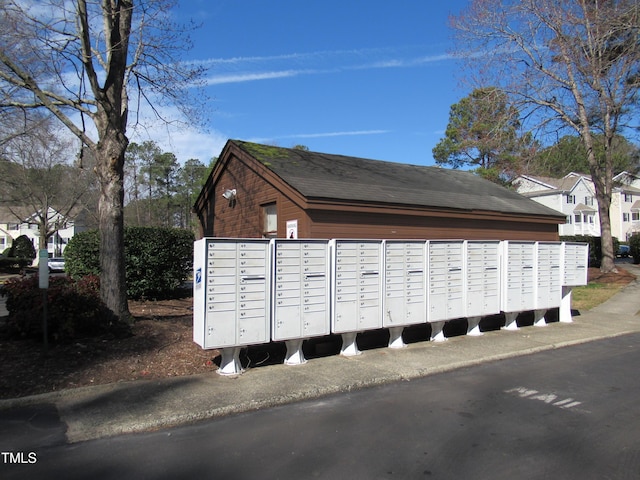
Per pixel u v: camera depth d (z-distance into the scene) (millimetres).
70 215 42719
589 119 21219
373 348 7941
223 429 4551
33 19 8023
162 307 10750
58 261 34938
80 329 7375
